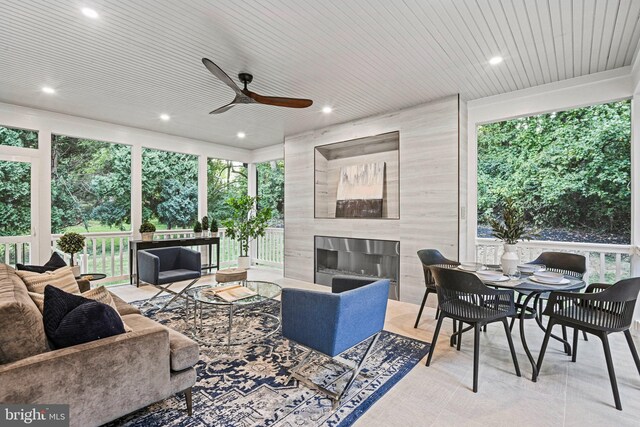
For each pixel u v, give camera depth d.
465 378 2.26
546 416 1.84
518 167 4.38
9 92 3.70
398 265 4.28
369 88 3.59
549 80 3.39
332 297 1.94
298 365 2.45
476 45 2.69
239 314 3.66
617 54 2.84
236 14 2.25
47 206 4.38
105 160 5.67
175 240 5.32
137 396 1.62
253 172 7.14
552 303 2.21
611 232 3.79
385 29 2.45
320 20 2.33
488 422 1.79
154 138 5.48
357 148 5.06
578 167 3.99
